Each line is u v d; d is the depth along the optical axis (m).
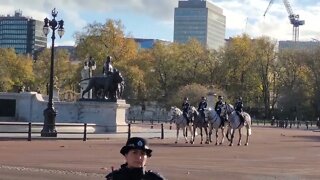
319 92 124.62
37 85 140.50
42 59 148.00
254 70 124.94
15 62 141.25
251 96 125.25
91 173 21.06
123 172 6.14
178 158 28.42
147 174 6.15
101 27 112.12
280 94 127.69
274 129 80.31
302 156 32.12
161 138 45.19
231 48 125.06
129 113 116.75
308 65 126.50
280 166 26.08
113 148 32.97
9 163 23.91
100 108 51.50
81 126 45.94
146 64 120.00
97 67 108.62
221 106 41.00
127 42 113.94
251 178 21.17
